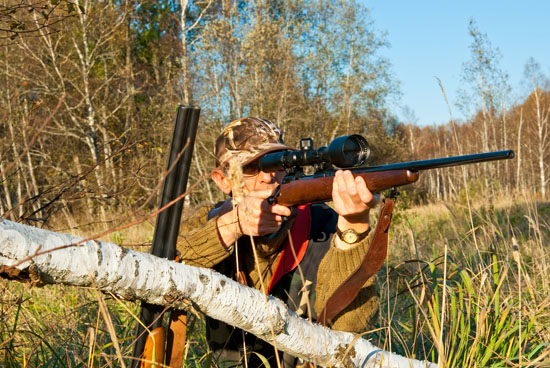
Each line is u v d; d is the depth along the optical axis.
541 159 33.53
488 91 33.53
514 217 7.23
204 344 2.84
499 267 3.66
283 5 27.70
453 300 2.38
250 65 21.34
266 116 22.14
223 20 21.30
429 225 8.82
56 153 13.91
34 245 1.26
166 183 1.68
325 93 28.16
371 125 29.45
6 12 2.59
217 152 2.16
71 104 17.97
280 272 2.13
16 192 11.07
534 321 2.76
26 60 16.20
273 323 1.67
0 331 2.18
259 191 1.86
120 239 5.74
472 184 10.60
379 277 3.97
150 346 1.67
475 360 2.34
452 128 2.86
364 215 1.69
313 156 1.68
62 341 2.55
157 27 23.72
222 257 1.93
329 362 1.74
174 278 1.53
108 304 3.15
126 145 2.58
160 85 21.14
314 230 2.17
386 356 1.96
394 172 1.51
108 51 20.73
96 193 2.37
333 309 1.85
